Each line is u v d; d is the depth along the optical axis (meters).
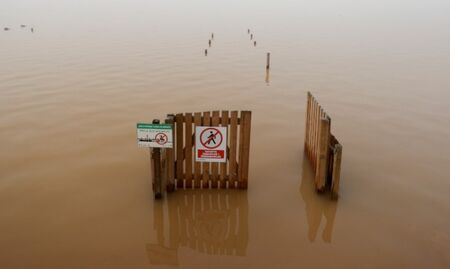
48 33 36.62
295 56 26.92
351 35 37.38
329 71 22.47
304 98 17.33
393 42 33.59
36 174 10.34
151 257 7.26
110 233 7.95
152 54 26.72
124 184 9.86
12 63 23.58
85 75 20.77
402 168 10.78
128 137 12.84
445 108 16.05
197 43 31.70
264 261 7.19
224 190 9.49
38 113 15.01
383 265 7.08
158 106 15.91
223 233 7.98
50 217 8.45
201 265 7.07
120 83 19.22
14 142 12.38
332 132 13.40
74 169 10.64
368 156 11.51
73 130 13.38
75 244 7.57
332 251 7.46
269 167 10.80
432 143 12.52
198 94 17.61
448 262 7.15
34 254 7.26
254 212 8.71
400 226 8.23
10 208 8.77
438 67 23.78
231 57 26.27
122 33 36.88
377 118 14.84
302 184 9.90
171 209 8.78
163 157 8.91
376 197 9.30
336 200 9.14
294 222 8.37
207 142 8.94
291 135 13.11
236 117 8.74
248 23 46.47
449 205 9.01
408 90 18.69
